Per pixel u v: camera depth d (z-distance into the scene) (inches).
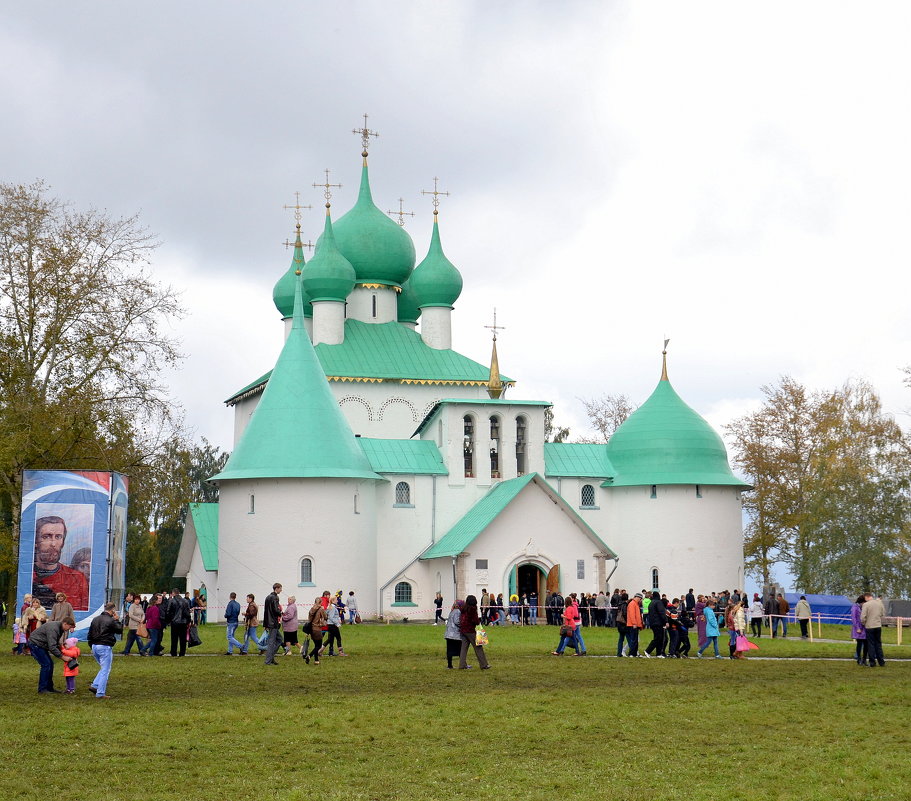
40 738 868.0
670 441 2787.9
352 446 2623.0
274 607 1433.3
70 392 2241.6
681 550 2741.1
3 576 2655.0
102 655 1093.1
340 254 3225.9
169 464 2346.2
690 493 2763.3
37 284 2282.2
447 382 3161.9
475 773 758.5
